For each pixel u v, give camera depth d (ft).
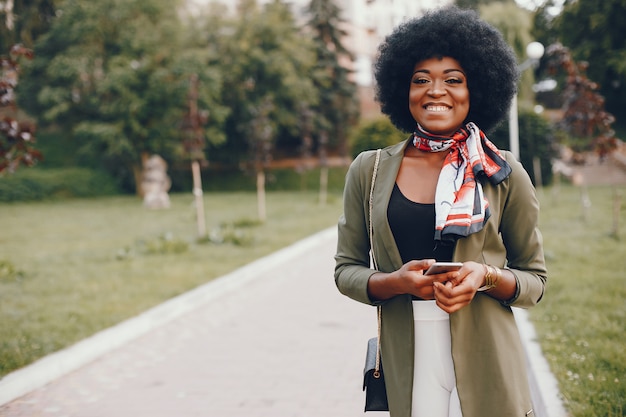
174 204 90.17
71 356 18.08
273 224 58.18
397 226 6.31
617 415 11.94
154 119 108.68
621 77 100.58
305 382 16.55
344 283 6.57
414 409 6.31
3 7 111.55
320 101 126.62
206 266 34.65
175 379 17.03
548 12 115.75
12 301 25.95
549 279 26.13
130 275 32.09
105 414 14.69
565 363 15.19
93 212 78.84
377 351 6.70
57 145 122.93
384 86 7.23
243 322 23.24
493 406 6.03
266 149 63.46
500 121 7.14
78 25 101.55
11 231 56.03
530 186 6.36
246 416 14.42
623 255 31.45
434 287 5.66
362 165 6.73
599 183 90.43
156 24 107.76
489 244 6.22
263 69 117.60
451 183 6.13
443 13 6.74
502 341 6.15
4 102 22.00
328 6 129.90
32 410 14.94
